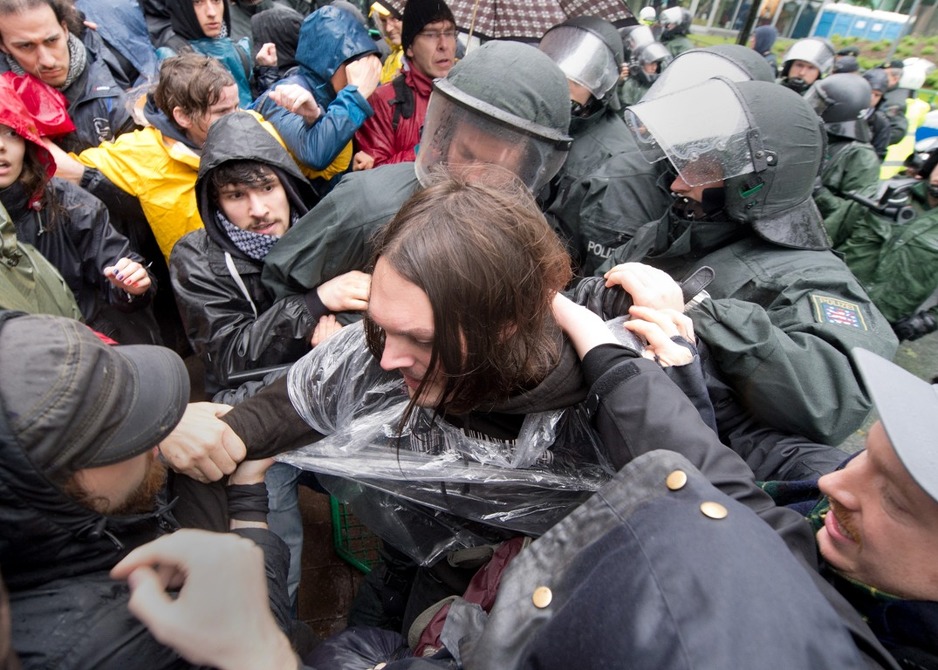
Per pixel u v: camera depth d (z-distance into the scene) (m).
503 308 0.70
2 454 0.54
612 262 1.83
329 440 0.99
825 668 0.46
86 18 2.48
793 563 0.53
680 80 2.05
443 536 1.17
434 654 0.84
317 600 1.88
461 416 0.93
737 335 1.21
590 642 0.52
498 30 3.07
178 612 0.57
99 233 1.73
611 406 0.83
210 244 1.50
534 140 1.33
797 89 3.81
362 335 1.00
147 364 0.69
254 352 1.40
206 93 1.85
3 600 0.48
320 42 2.38
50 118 2.00
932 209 2.67
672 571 0.52
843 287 1.38
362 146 2.49
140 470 0.69
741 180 1.40
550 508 1.03
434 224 0.68
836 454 1.13
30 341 0.57
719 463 0.76
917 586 0.63
